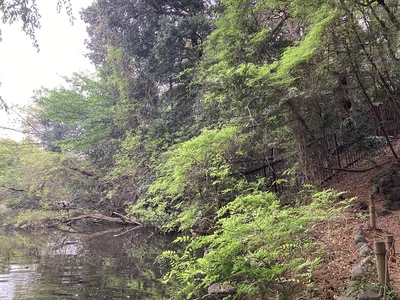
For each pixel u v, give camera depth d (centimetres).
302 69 932
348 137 1137
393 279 476
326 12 868
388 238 523
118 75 2142
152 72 1877
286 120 994
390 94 1006
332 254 635
